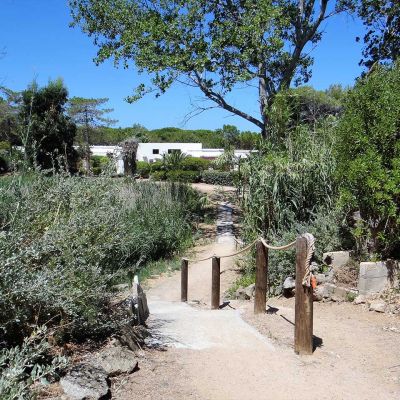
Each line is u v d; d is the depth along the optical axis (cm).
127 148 2339
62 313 438
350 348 511
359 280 670
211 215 1977
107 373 411
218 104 1717
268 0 1537
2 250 394
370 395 409
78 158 2577
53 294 406
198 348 506
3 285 378
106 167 607
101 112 4575
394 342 523
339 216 805
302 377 441
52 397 356
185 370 448
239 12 1669
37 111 2692
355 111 686
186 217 1647
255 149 1119
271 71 1775
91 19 1733
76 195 542
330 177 913
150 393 396
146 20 1647
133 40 1614
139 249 1180
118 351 442
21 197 523
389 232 676
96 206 540
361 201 688
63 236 459
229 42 1561
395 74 697
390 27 1631
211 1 1630
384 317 602
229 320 615
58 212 528
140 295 597
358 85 710
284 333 558
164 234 1356
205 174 3238
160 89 1612
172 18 1623
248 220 975
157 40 1592
